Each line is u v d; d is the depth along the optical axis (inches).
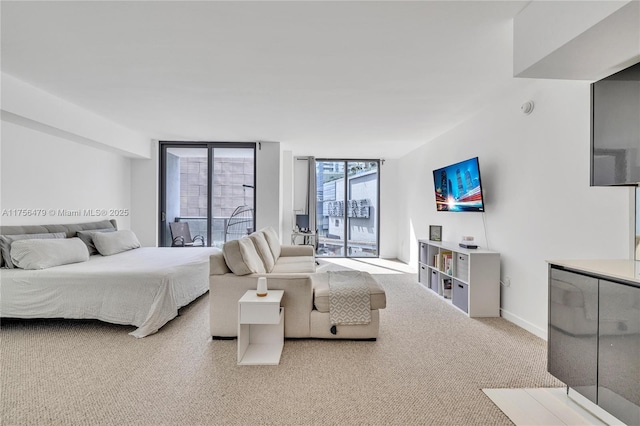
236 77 114.0
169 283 117.9
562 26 64.4
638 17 54.8
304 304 108.0
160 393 76.6
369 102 138.9
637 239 81.7
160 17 78.3
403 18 78.0
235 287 107.7
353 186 289.4
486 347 103.9
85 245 149.9
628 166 70.7
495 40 88.0
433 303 151.9
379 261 268.1
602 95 76.7
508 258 130.0
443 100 135.3
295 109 149.6
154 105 145.9
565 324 73.6
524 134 121.0
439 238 180.9
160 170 225.5
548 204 109.3
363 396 76.3
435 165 203.6
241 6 73.7
